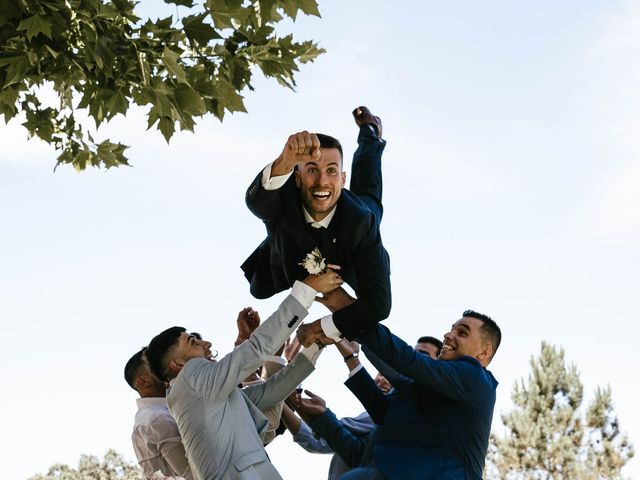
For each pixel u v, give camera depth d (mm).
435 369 6078
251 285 6215
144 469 6223
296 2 5496
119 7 5387
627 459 22828
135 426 6352
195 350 6375
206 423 5449
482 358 6762
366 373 6691
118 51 5379
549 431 23031
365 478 6203
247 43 5703
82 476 23797
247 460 5418
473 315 6812
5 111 6102
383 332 6039
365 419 7367
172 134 5602
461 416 6180
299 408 6918
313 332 5875
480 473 6258
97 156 6914
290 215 5516
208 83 5648
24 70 5496
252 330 6727
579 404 23531
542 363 24016
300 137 5078
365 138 6324
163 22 5422
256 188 5340
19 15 5348
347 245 5570
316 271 5570
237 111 5707
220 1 5383
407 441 6172
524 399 23781
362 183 6102
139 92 5645
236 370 5438
